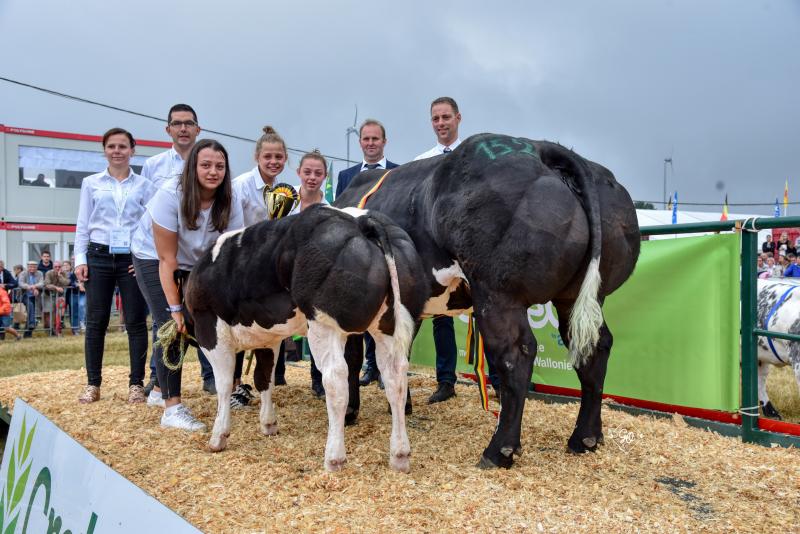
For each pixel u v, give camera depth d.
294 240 3.86
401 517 3.24
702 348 5.22
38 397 6.41
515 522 3.21
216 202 5.25
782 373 8.60
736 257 5.05
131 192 6.29
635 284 5.64
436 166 4.59
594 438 4.41
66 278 15.81
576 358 4.11
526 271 3.80
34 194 22.05
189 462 4.27
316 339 3.81
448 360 6.35
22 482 3.45
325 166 6.10
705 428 5.20
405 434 3.94
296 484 3.74
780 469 4.14
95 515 2.72
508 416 4.00
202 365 6.60
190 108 6.82
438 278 4.40
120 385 6.98
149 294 5.52
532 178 3.87
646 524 3.25
